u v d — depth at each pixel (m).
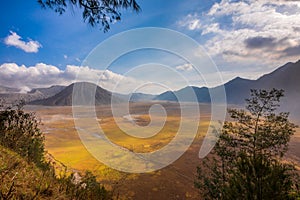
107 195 4.62
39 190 2.83
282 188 3.65
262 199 3.66
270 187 3.66
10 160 3.53
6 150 4.20
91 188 4.41
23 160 4.17
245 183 3.92
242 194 3.94
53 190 3.20
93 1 3.38
